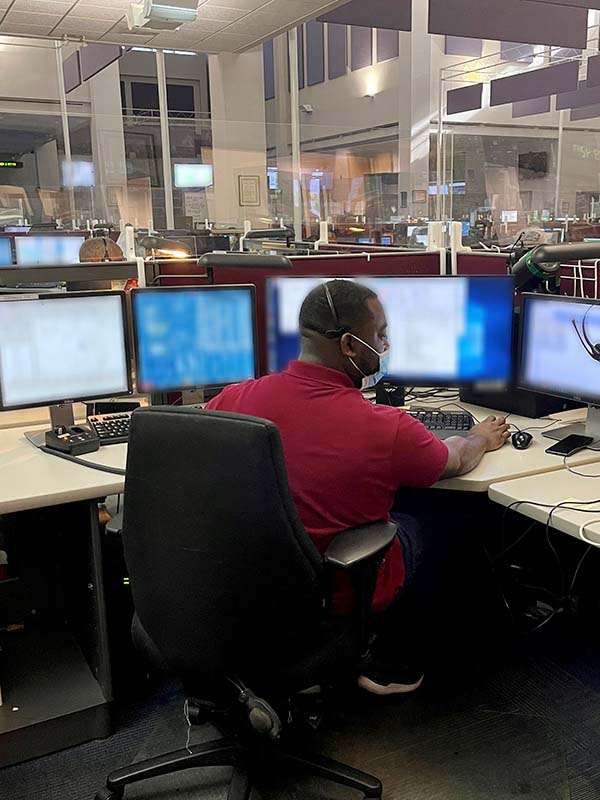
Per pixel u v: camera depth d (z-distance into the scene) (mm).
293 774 1635
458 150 8609
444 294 2104
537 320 1970
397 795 1549
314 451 1361
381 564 1464
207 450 1180
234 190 8141
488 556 2326
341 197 8328
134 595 1346
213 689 1347
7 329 1871
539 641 2129
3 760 1673
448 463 1518
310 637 1318
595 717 1792
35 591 2016
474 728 1757
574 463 1741
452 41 8664
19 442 1986
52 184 8516
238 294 2158
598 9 5297
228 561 1200
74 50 7969
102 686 1771
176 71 9648
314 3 6016
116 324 2023
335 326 1416
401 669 1935
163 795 1586
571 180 8875
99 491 1619
